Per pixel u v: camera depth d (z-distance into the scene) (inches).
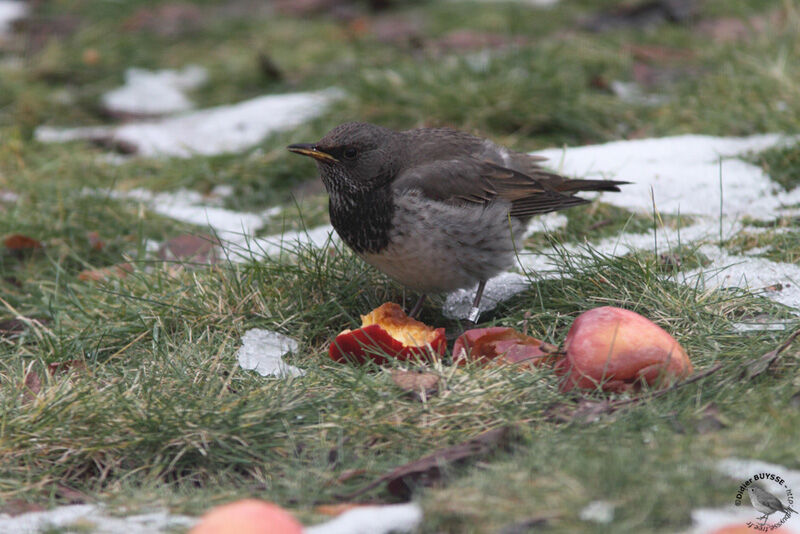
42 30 795.4
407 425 261.3
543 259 396.5
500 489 214.1
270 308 351.9
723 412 249.1
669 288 335.9
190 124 618.2
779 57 548.1
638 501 203.9
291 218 464.4
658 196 442.9
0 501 242.5
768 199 433.7
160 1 882.1
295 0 883.4
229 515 191.8
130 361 323.6
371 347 309.7
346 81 601.3
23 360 322.7
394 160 342.3
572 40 644.7
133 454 262.8
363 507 221.3
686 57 640.4
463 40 701.9
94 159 547.5
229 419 266.7
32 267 429.7
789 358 276.7
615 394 270.8
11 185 501.0
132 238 454.0
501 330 302.7
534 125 538.6
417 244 338.6
